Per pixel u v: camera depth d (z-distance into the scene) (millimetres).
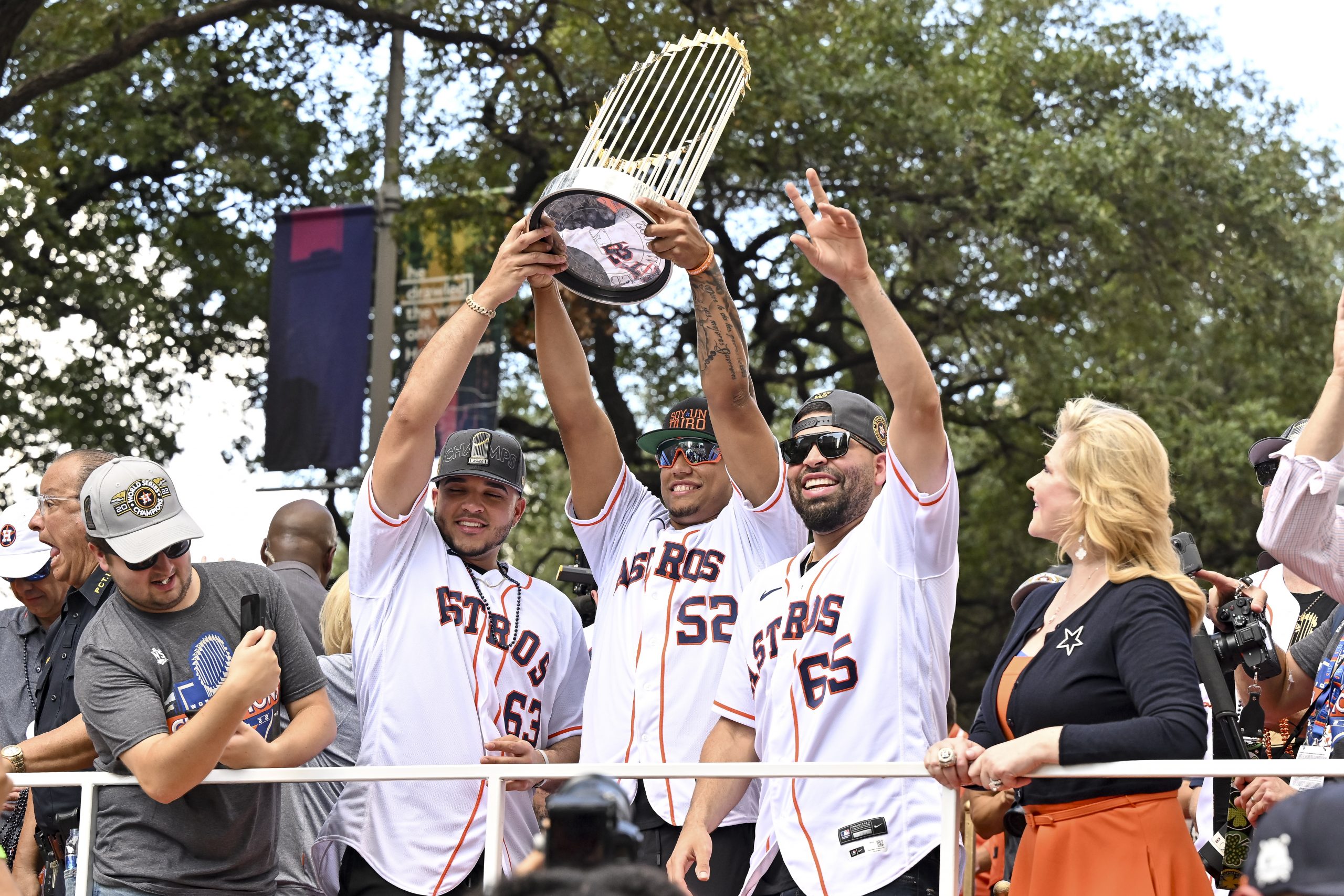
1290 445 3256
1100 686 2742
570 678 4129
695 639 3852
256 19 15492
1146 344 17281
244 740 3391
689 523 4105
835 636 3396
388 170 13781
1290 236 16938
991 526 19250
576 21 14023
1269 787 2990
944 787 2838
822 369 17016
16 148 13281
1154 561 2805
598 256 3666
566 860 1307
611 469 4258
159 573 3455
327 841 3799
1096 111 17766
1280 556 3234
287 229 13398
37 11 14273
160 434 16797
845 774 2867
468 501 4039
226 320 17250
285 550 5367
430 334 13289
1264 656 3240
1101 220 14891
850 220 3311
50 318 16047
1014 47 17688
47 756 3756
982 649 19578
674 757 3750
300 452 13000
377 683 3807
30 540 4469
